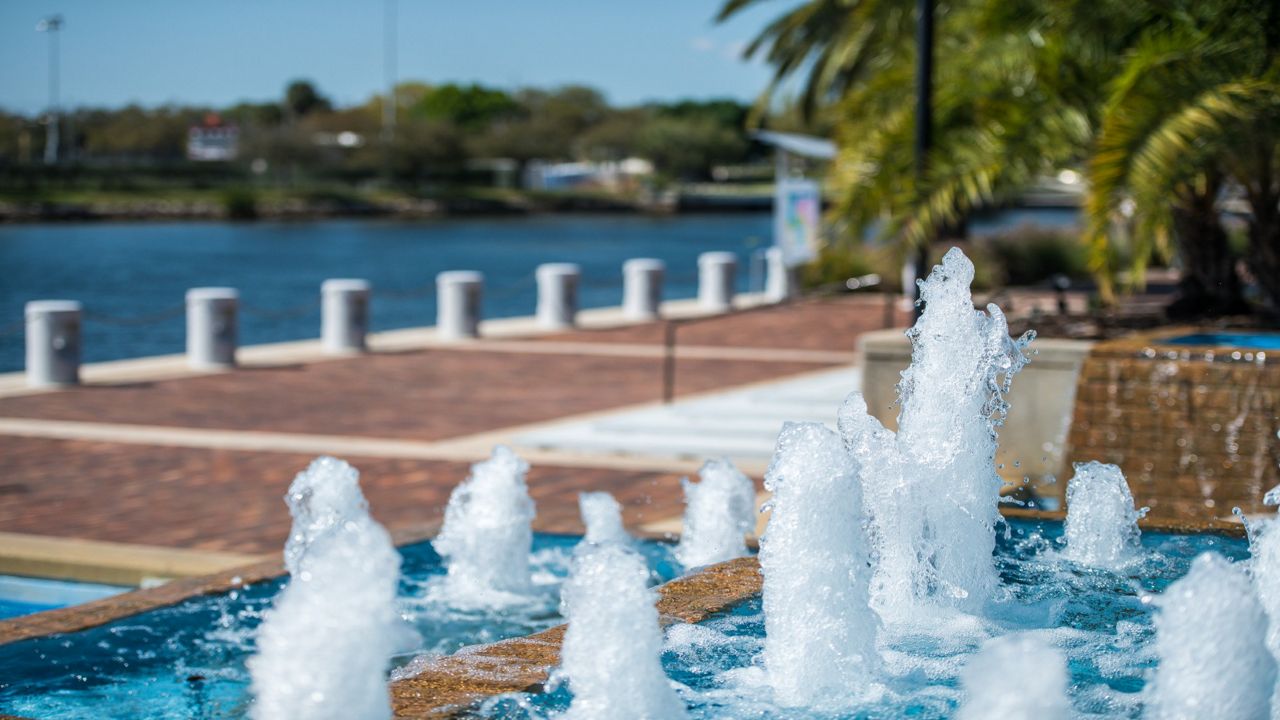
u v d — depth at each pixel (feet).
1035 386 35.68
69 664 19.56
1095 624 19.60
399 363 65.41
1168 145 37.24
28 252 203.00
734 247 239.71
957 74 47.01
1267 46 40.50
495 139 506.07
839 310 91.45
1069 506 23.52
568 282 82.17
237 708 18.12
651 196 475.31
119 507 34.06
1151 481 31.76
